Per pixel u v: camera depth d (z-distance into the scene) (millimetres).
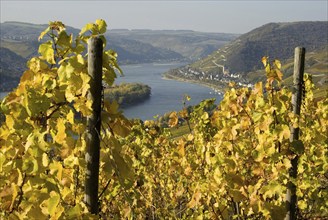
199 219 5367
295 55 4863
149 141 8242
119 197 5754
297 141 4793
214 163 5055
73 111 2812
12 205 2729
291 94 5211
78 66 2533
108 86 2729
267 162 4832
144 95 171500
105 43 2832
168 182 8203
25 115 2777
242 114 5715
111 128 2680
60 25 3086
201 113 6879
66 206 2988
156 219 7707
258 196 4617
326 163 5723
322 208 5633
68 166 2834
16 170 2779
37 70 3023
